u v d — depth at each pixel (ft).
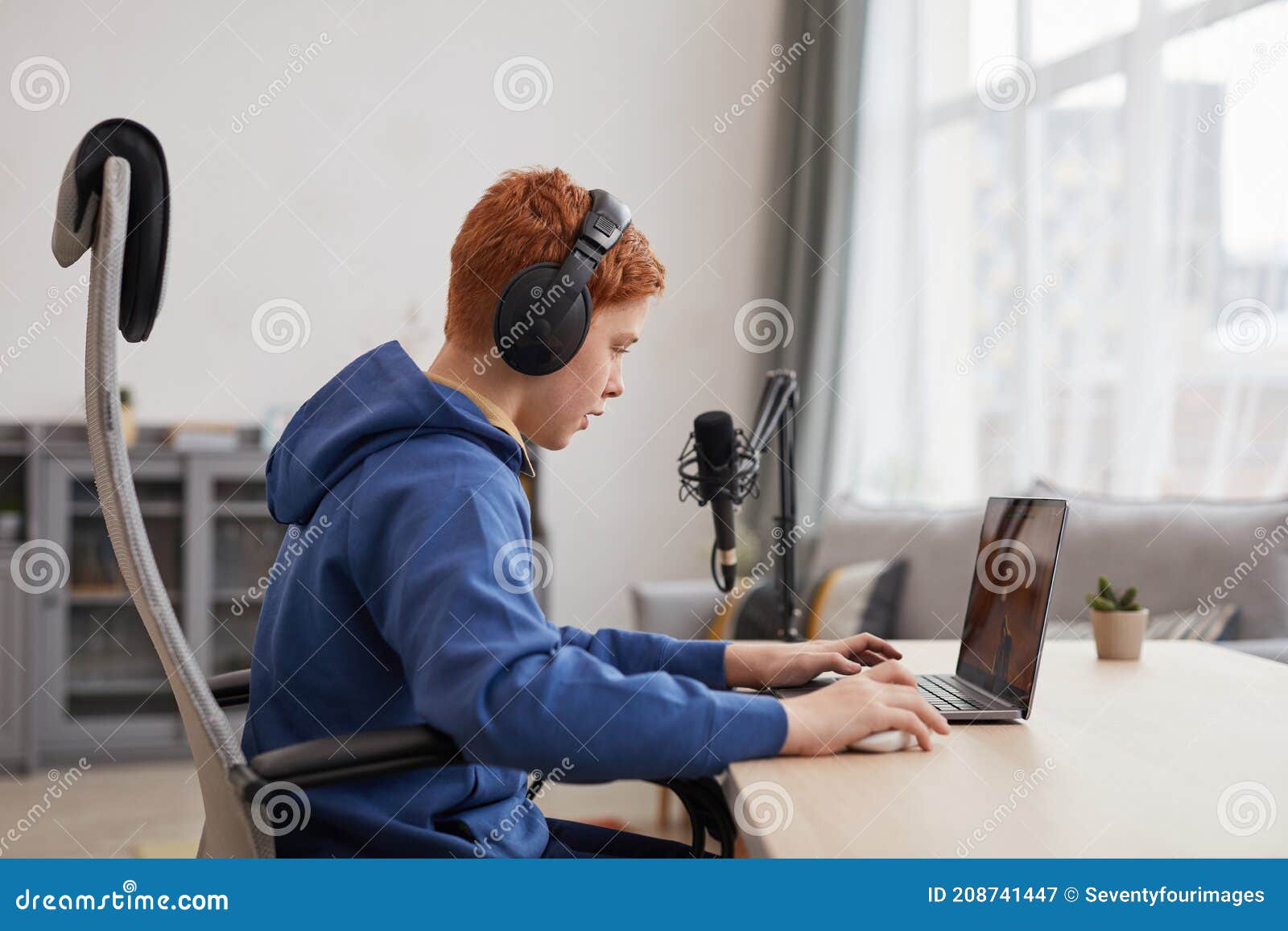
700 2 12.76
